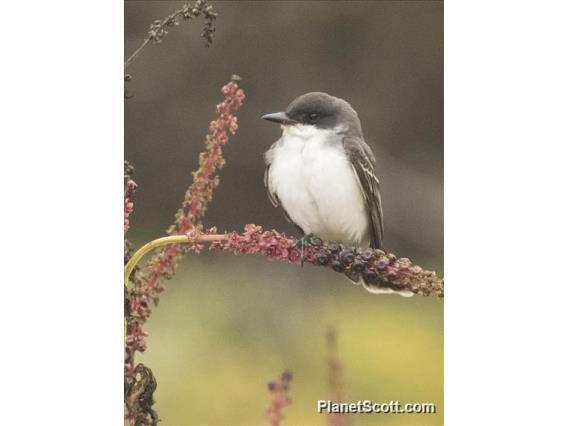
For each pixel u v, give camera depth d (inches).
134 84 566.9
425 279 228.5
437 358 410.3
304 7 585.9
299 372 418.9
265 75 590.6
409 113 590.6
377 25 587.5
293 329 468.1
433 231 589.0
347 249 231.8
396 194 590.6
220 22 581.9
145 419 200.7
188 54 578.2
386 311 460.8
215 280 502.0
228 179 592.1
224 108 203.9
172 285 490.0
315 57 590.2
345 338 426.3
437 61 585.0
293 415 356.2
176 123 578.2
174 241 199.6
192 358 431.8
